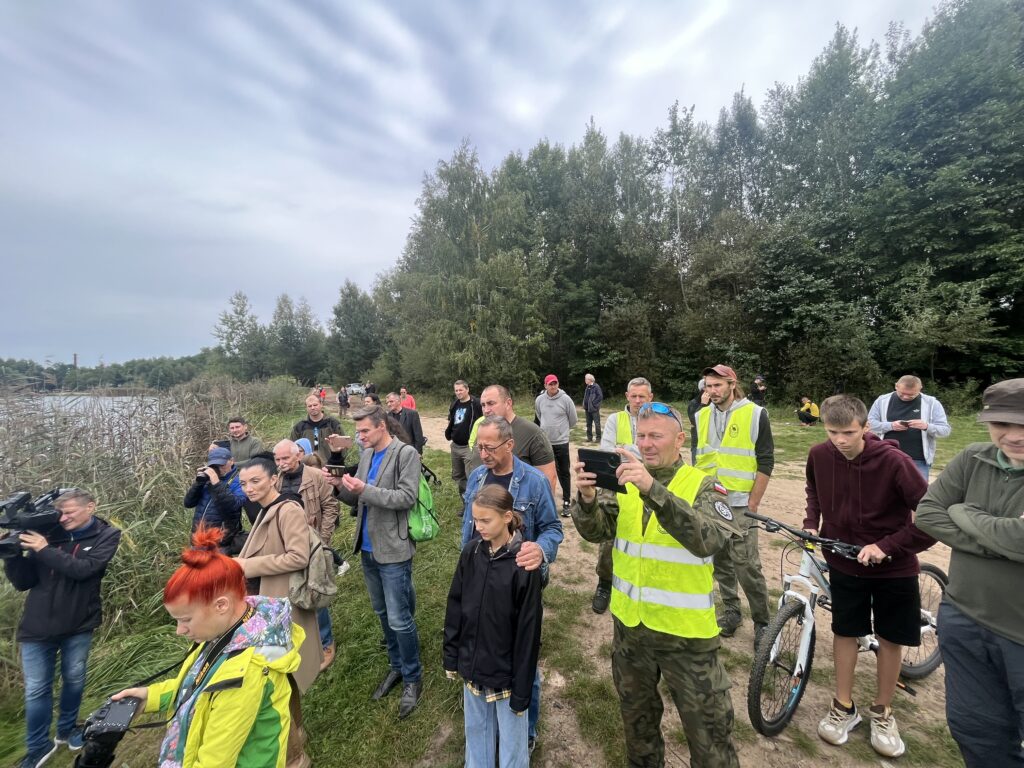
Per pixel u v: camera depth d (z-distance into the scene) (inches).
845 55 858.1
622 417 153.6
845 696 97.2
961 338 565.3
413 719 107.3
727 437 135.9
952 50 653.9
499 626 76.9
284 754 62.9
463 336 863.1
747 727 100.9
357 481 104.1
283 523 102.0
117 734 55.9
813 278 721.6
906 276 639.8
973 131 593.6
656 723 82.2
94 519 110.4
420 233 1118.4
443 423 666.8
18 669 127.9
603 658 127.3
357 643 136.8
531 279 927.7
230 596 61.3
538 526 97.0
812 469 105.5
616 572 82.4
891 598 90.7
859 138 753.6
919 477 88.1
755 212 962.7
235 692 57.4
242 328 1513.3
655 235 939.3
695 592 73.9
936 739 97.0
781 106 958.4
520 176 1021.8
